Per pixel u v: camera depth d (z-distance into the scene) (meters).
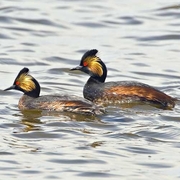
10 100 19.47
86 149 15.71
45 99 18.31
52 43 26.86
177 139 16.42
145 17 30.28
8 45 26.39
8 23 29.00
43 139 16.28
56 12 30.72
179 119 17.78
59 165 14.87
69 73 23.22
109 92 19.33
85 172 14.55
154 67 24.16
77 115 17.84
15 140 16.17
